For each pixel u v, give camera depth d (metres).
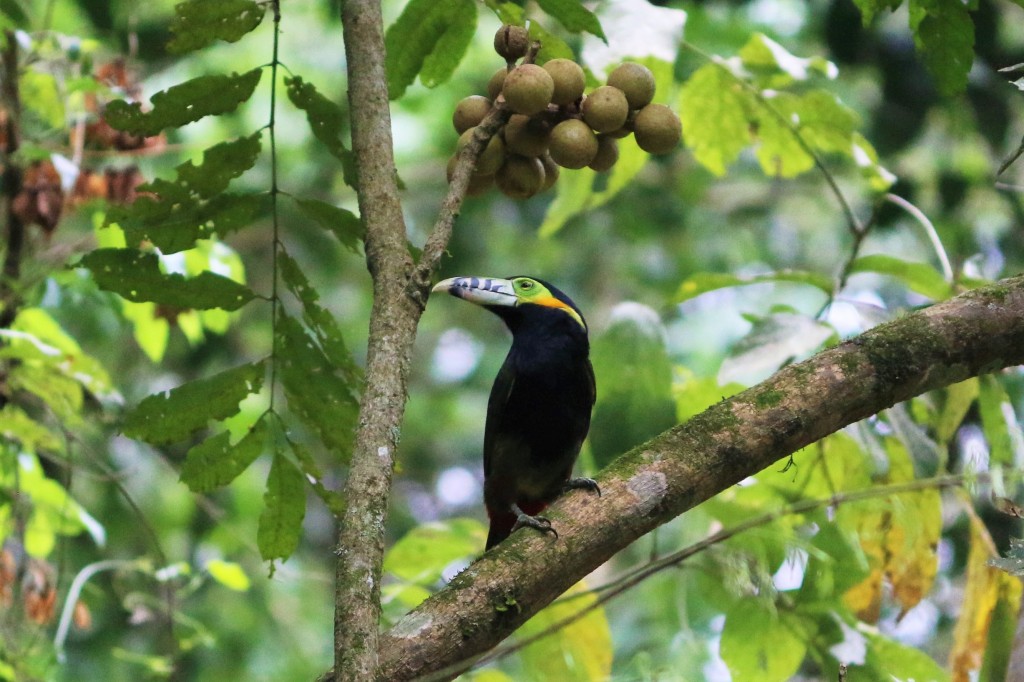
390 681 4.87
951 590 13.38
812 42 15.99
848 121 9.22
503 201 19.56
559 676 8.47
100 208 9.45
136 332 10.21
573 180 10.20
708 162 10.00
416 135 18.00
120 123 6.33
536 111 5.48
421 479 20.05
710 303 19.20
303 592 15.95
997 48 14.16
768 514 7.16
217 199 6.51
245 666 15.02
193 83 6.27
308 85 6.38
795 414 5.57
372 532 4.61
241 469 6.71
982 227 16.23
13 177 8.93
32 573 8.95
